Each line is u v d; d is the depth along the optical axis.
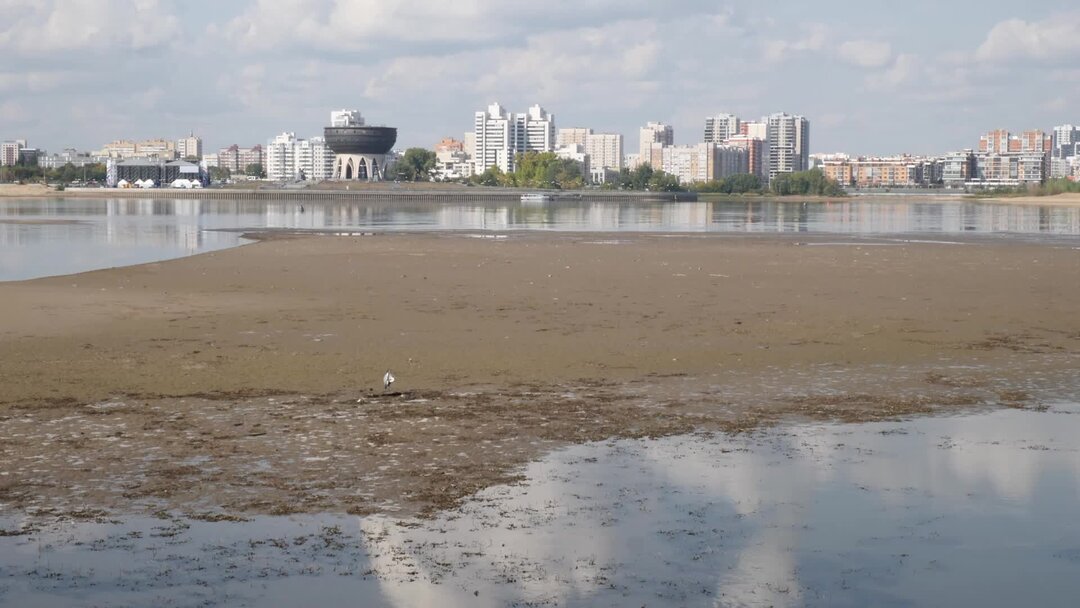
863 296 42.09
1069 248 72.19
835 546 14.01
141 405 21.94
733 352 28.86
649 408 21.95
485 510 15.35
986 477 17.00
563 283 46.44
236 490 16.17
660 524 14.80
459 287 44.69
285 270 51.84
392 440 19.14
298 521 14.82
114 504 15.48
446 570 13.09
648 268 54.12
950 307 38.75
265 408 21.75
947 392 23.77
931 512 15.34
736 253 65.56
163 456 18.00
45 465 17.42
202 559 13.38
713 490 16.33
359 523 14.77
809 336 31.78
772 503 15.71
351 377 25.12
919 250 69.25
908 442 19.23
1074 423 20.77
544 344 30.03
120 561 13.29
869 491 16.28
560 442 19.12
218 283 45.75
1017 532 14.52
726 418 21.09
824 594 12.45
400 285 45.31
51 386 23.73
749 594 12.45
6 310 35.94
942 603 12.21
